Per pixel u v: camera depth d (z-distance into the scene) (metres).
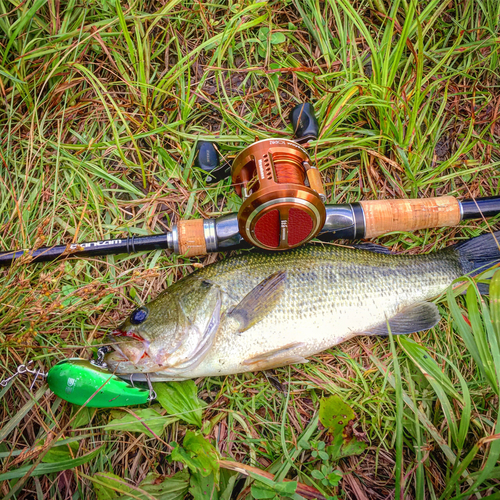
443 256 0.35
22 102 0.36
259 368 0.33
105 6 0.36
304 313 0.33
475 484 0.30
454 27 0.39
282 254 0.34
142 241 0.34
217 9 0.38
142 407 0.35
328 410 0.34
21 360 0.34
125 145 0.38
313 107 0.37
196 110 0.38
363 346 0.36
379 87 0.36
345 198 0.38
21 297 0.35
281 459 0.34
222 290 0.33
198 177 0.37
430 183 0.38
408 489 0.35
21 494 0.34
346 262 0.34
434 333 0.37
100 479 0.33
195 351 0.32
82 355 0.35
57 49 0.35
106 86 0.38
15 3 0.35
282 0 0.38
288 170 0.31
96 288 0.34
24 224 0.36
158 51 0.37
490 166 0.38
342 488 0.35
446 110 0.39
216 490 0.33
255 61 0.39
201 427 0.34
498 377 0.30
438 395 0.33
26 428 0.34
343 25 0.38
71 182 0.36
